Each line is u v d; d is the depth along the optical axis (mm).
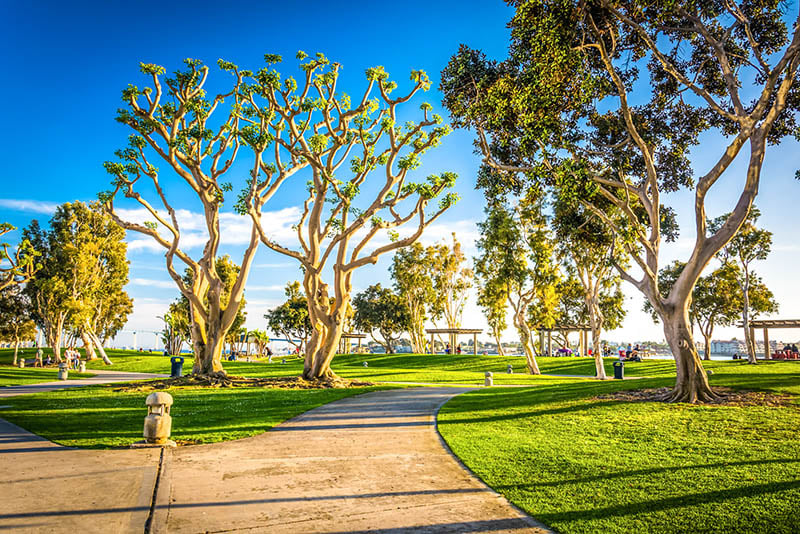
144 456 9023
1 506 6199
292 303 79438
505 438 10742
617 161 17828
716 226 42062
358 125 26234
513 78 17047
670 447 9461
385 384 25969
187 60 25641
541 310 39688
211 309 28438
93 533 5387
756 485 7070
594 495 6895
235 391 21906
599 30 14867
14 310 60125
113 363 51469
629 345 62625
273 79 23828
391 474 8070
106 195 27203
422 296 73812
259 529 5621
